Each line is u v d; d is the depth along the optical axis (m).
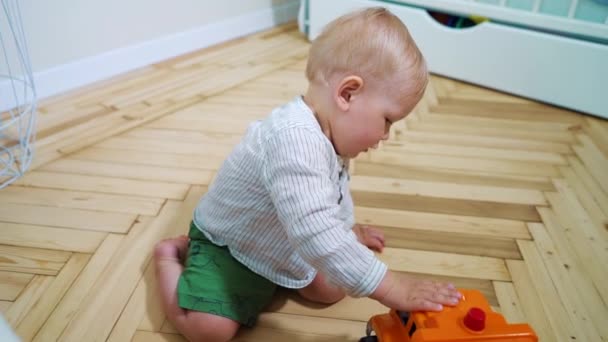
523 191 1.10
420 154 1.23
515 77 1.55
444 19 1.71
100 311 0.78
